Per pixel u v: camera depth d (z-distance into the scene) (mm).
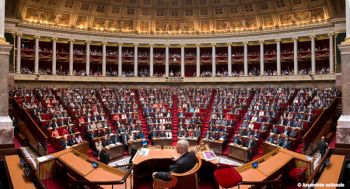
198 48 38812
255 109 26375
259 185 9258
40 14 33688
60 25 35125
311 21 33594
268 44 37781
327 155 9367
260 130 22625
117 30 38531
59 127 21188
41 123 20703
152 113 28203
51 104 25297
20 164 9656
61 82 34469
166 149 12938
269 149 19859
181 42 39000
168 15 39219
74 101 27531
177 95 34094
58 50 36656
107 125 24500
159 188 7023
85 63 38250
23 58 33125
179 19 39344
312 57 33031
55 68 34438
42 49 35875
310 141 18750
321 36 33062
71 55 35500
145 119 27656
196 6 38438
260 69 36250
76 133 21484
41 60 34812
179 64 40844
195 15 39000
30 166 8820
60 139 19594
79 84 35594
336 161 9367
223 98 31219
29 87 32094
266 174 10570
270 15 36062
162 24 39625
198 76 38438
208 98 32188
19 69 31672
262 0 35500
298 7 33781
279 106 25641
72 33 35531
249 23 37688
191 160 7141
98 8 36875
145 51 40688
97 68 39406
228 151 22328
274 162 11750
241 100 30234
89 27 37250
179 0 38438
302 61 35812
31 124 19078
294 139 19641
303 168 11344
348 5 10328
